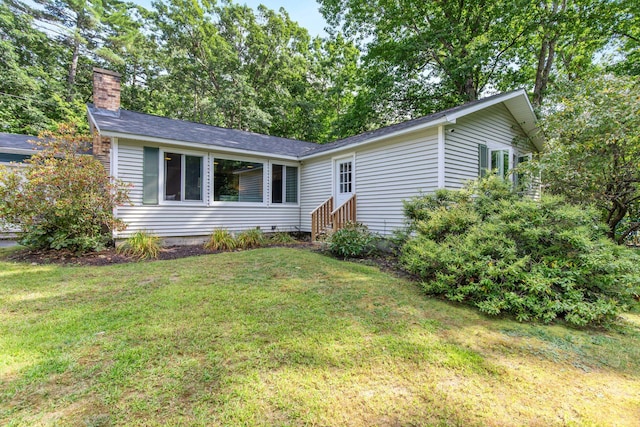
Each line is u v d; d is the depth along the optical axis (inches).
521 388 82.7
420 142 269.3
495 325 123.5
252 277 182.2
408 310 135.7
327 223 347.6
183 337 105.2
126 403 72.5
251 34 845.2
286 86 879.7
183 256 258.1
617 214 240.8
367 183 319.3
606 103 210.2
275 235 369.7
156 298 143.3
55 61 755.4
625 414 73.8
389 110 627.8
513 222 156.9
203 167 331.3
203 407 71.5
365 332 112.6
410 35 586.9
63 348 96.8
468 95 556.4
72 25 767.7
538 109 333.7
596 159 215.6
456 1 537.3
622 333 121.4
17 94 652.7
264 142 431.5
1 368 85.4
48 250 250.2
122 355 93.0
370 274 194.5
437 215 191.5
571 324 127.5
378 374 86.7
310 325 116.9
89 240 243.1
